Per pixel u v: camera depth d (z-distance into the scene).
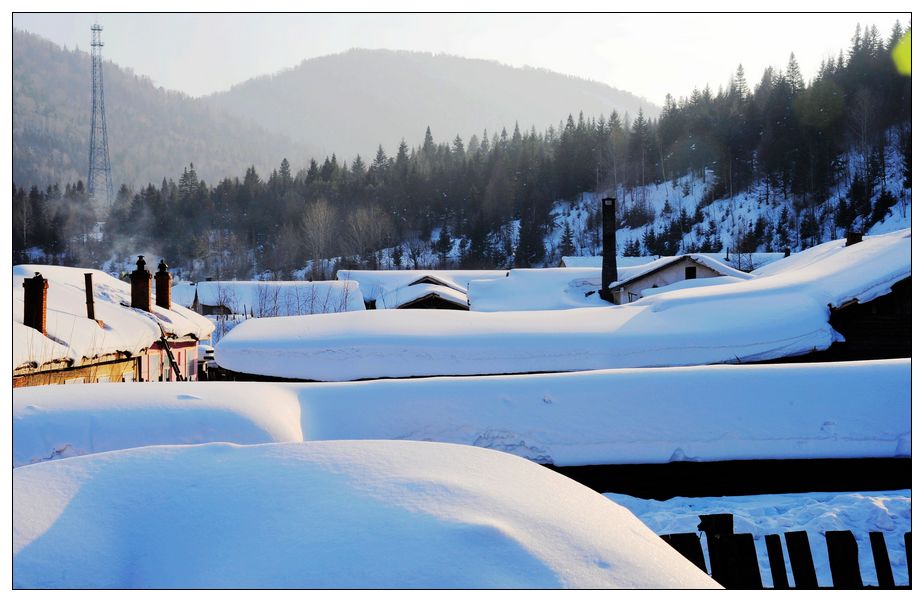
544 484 3.66
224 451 3.83
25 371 11.09
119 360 15.05
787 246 71.00
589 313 15.57
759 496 7.84
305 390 8.41
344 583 2.73
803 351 13.34
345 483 3.41
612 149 101.50
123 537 3.12
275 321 15.07
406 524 3.01
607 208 31.23
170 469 3.61
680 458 7.92
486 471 3.68
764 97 97.88
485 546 2.88
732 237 77.62
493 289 32.94
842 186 75.12
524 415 8.13
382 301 38.38
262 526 3.12
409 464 3.65
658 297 16.77
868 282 13.95
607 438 7.98
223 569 2.89
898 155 74.50
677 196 92.38
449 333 13.54
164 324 18.52
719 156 90.81
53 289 15.63
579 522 3.24
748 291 15.54
